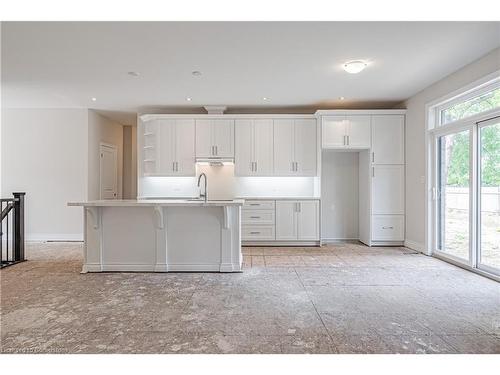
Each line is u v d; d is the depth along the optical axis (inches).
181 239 154.6
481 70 145.7
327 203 248.1
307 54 141.2
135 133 308.3
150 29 118.8
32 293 123.6
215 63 152.0
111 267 154.3
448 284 134.3
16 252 174.6
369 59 146.9
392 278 143.3
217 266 154.3
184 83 182.4
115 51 138.5
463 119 158.7
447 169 179.2
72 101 222.5
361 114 222.2
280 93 203.5
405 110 218.1
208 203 144.9
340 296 119.7
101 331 91.4
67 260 178.9
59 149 243.0
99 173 261.0
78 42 129.6
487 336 88.3
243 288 129.0
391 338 87.2
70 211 242.8
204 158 236.2
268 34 122.7
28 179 243.4
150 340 86.1
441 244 186.1
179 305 110.9
